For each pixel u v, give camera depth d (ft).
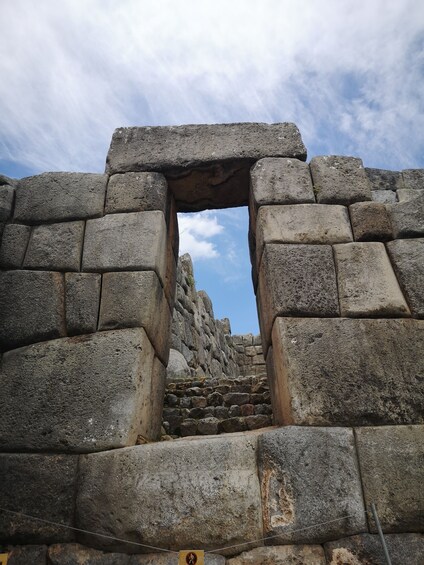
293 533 6.60
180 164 10.93
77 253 9.80
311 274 9.01
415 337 8.32
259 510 6.82
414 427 7.43
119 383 8.15
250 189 11.08
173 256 12.04
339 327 8.39
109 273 9.47
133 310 8.95
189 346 25.22
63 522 7.12
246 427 11.28
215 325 33.65
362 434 7.34
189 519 6.79
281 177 10.42
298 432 7.30
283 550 6.56
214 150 11.03
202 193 11.83
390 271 9.12
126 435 7.66
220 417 12.78
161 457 7.27
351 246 9.41
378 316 8.59
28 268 9.71
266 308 9.46
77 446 7.63
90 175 10.90
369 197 10.21
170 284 11.53
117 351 8.48
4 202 10.52
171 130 11.48
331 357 8.05
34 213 10.42
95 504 7.10
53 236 10.06
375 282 8.94
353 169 10.59
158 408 9.93
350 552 6.48
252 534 6.66
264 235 9.57
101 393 8.09
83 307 9.09
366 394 7.72
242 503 6.86
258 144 11.06
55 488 7.35
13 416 8.04
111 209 10.36
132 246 9.76
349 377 7.87
